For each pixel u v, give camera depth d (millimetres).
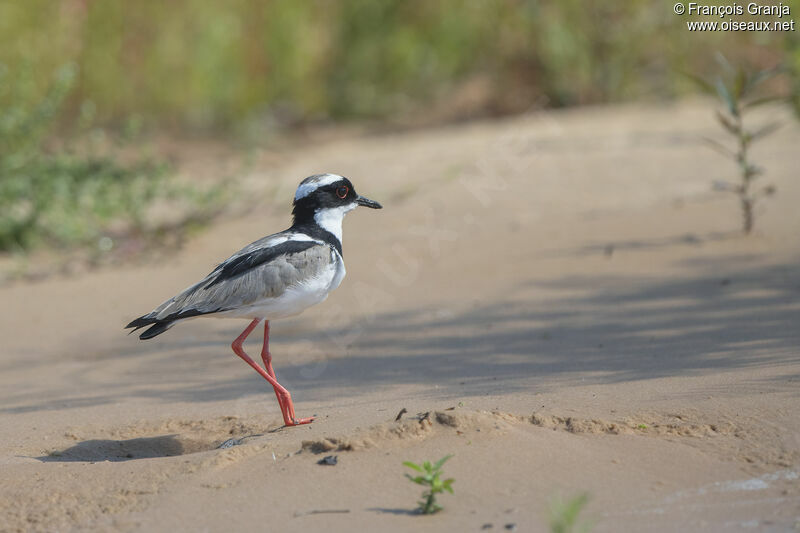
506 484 6441
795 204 14688
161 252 16500
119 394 9906
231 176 21625
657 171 17766
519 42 28422
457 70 29984
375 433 7309
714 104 23891
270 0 28938
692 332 9992
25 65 19422
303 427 8164
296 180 20609
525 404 8086
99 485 7098
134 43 27156
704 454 6766
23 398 9977
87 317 13227
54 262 16656
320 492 6531
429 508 6133
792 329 9648
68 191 17938
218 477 6980
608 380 8672
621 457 6781
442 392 8812
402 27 30266
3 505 6871
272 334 11898
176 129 28000
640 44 26844
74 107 26281
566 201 16547
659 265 12695
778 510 5871
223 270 8906
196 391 9844
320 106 29844
